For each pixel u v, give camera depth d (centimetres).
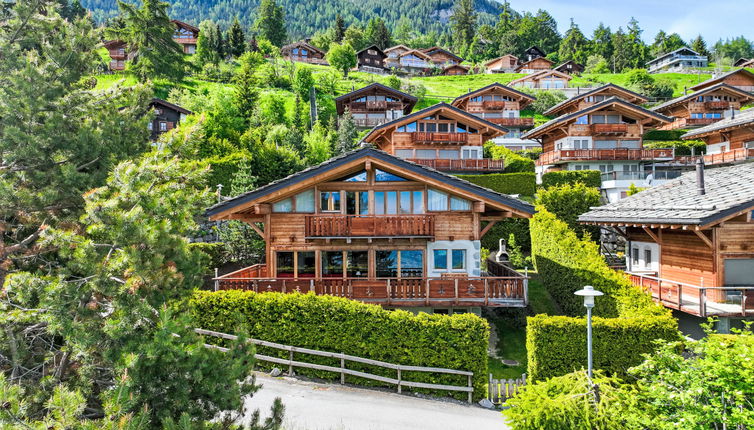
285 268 1986
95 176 951
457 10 17425
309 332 1470
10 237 944
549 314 2091
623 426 771
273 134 5253
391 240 1956
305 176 1814
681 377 841
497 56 15012
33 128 939
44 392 717
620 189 4116
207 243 2758
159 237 706
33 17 1028
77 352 718
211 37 10119
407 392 1393
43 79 952
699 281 1870
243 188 3166
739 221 1777
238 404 763
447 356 1371
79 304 730
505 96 6594
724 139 4450
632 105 4612
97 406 767
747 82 7750
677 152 5431
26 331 839
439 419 1216
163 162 791
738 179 1902
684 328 1875
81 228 868
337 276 1977
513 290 1802
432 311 1867
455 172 4259
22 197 852
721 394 808
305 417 1185
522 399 792
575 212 3112
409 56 12625
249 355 826
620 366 1304
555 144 5125
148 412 615
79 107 1045
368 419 1193
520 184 3794
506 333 1866
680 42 15638
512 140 6362
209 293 1535
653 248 2222
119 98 1149
